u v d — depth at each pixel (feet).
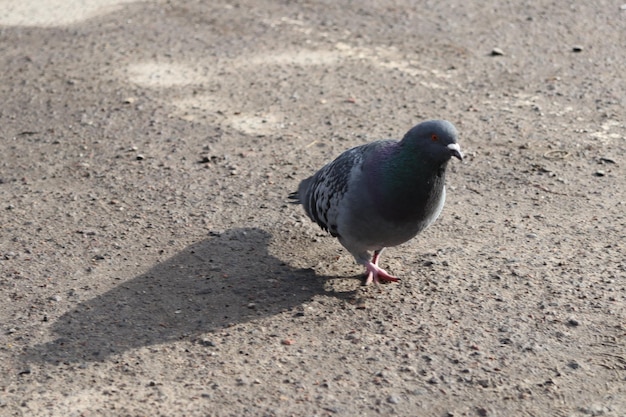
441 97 40.78
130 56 45.75
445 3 52.80
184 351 22.81
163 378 21.70
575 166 33.76
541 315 24.08
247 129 37.65
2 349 22.97
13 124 38.73
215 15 51.49
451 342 22.95
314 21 50.26
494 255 27.32
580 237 28.40
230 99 40.68
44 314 24.57
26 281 26.30
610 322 23.68
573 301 24.70
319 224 26.16
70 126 38.34
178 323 24.12
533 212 30.32
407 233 24.02
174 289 25.86
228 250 28.14
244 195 31.89
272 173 33.65
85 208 31.04
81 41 47.93
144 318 24.38
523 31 48.57
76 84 42.60
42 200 31.71
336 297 25.32
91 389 21.30
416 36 47.98
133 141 36.73
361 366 22.03
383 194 23.17
